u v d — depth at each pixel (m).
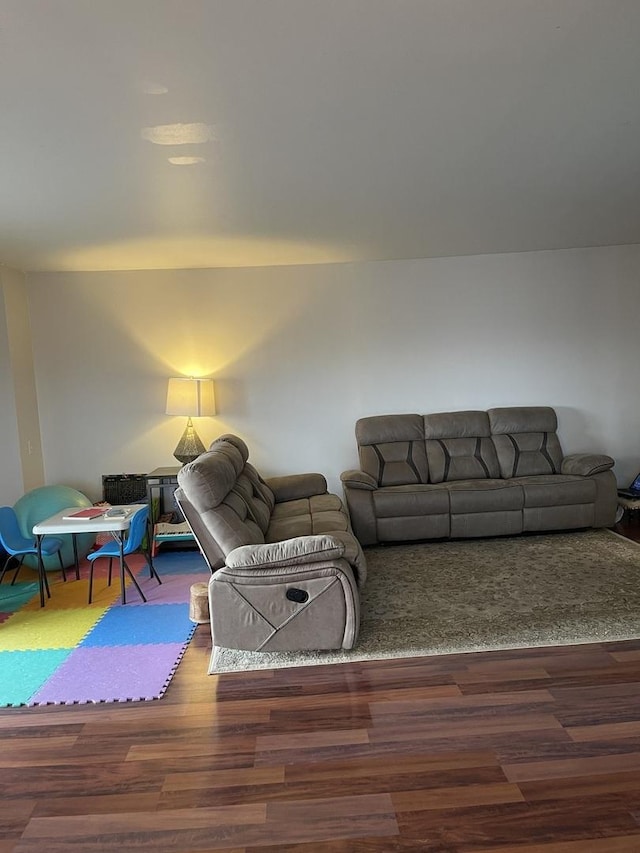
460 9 1.51
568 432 5.20
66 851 1.64
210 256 4.52
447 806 1.75
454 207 3.47
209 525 2.83
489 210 3.58
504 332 5.11
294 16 1.51
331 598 2.67
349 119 2.17
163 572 4.13
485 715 2.20
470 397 5.16
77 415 5.02
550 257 5.04
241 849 1.62
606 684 2.38
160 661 2.75
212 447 3.75
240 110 2.06
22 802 1.83
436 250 4.74
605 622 2.94
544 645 2.73
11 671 2.68
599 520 4.50
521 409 5.04
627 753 1.96
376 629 2.96
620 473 5.23
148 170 2.62
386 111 2.12
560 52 1.75
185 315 4.99
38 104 1.96
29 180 2.71
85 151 2.38
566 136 2.44
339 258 4.82
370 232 3.99
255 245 4.21
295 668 2.63
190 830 1.70
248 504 3.42
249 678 2.56
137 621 3.23
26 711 2.35
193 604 3.18
